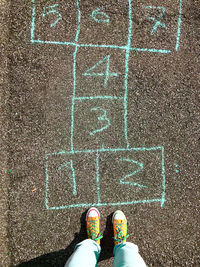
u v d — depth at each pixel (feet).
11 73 7.29
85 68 7.41
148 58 7.52
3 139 7.19
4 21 7.32
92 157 7.29
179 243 7.25
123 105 7.44
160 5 7.57
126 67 7.48
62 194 7.16
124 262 5.60
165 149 7.43
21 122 7.24
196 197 7.39
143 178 7.34
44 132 7.26
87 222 6.97
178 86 7.54
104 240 7.20
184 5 7.55
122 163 7.32
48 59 7.37
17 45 7.32
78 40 7.42
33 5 7.38
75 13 7.43
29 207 7.11
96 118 7.38
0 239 6.99
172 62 7.56
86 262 5.72
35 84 7.32
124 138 7.38
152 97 7.49
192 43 7.61
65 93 7.36
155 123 7.46
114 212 7.18
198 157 7.48
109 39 7.46
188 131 7.51
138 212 7.25
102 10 7.47
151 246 7.20
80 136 7.31
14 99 7.26
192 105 7.55
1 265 6.93
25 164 7.18
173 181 7.39
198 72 7.59
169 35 7.58
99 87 7.41
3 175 7.13
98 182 7.24
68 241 7.09
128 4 7.50
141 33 7.52
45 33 7.39
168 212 7.30
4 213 7.06
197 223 7.33
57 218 7.12
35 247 7.04
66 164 7.23
